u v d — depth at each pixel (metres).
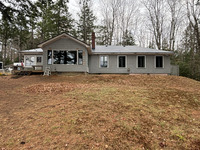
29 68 15.53
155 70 15.49
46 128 3.10
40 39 31.47
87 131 3.01
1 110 4.06
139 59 15.52
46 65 12.66
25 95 5.73
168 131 3.17
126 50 15.94
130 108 4.38
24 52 15.12
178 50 28.83
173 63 22.61
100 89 6.92
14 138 2.72
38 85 7.54
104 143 2.64
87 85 8.22
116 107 4.43
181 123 3.56
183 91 6.96
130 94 6.03
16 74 12.99
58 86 7.37
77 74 12.84
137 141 2.76
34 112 3.94
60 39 12.73
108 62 15.45
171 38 23.70
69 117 3.62
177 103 5.04
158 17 24.09
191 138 2.91
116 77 11.57
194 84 10.16
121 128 3.18
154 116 3.89
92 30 28.92
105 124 3.32
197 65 18.52
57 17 26.42
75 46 12.80
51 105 4.50
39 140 2.67
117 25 27.89
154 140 2.83
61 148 2.46
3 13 9.13
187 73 18.55
